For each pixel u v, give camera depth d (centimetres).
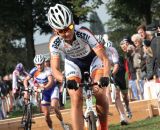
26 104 980
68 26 614
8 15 3259
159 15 3878
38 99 1052
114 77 1036
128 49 1332
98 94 641
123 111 1045
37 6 3275
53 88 1015
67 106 1769
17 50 4588
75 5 2927
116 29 4416
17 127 1041
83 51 656
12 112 1989
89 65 673
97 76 664
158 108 1141
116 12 3606
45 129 1067
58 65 656
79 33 637
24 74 1141
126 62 1364
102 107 652
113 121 1099
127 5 3294
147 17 3194
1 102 1599
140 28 1166
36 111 1593
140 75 1316
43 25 3397
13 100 2130
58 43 649
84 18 3136
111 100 1139
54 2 3262
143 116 1143
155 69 1011
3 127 1028
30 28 3328
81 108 635
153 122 1024
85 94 633
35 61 1030
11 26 3394
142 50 1298
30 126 972
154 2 3806
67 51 656
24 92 991
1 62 4512
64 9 614
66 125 1026
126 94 1087
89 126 623
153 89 1152
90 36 643
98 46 648
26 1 3266
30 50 3338
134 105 1138
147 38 1128
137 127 980
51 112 1228
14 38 4191
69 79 650
